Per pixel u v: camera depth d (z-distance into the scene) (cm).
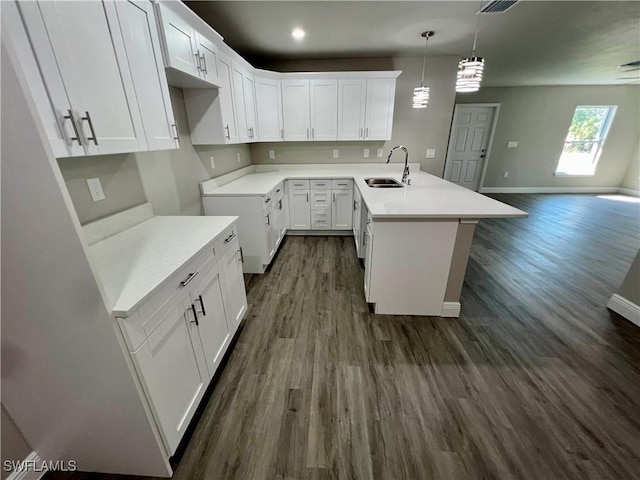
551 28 271
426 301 212
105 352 89
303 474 114
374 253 200
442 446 124
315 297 242
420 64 364
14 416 101
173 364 112
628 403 143
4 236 76
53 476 114
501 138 634
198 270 132
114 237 148
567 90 596
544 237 386
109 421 102
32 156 68
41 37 84
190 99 228
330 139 367
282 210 354
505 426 132
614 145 636
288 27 260
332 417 137
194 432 131
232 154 332
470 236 191
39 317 86
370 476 113
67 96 93
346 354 178
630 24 262
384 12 232
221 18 239
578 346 183
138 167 173
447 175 665
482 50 336
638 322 201
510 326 203
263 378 161
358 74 338
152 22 142
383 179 337
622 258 317
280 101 352
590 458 119
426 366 168
